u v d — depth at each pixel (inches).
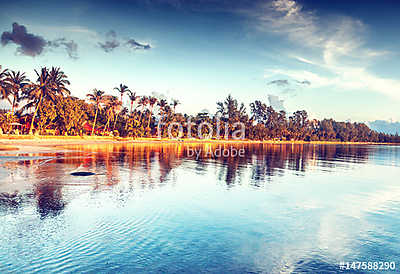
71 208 418.0
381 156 2234.3
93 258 254.7
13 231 316.8
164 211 423.8
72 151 1576.0
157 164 1084.5
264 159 1567.4
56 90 2802.7
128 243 293.9
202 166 1088.8
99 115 4116.6
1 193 503.8
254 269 248.2
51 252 264.4
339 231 364.2
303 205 502.0
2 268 231.0
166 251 278.1
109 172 810.8
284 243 315.3
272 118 7180.1
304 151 2795.3
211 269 243.4
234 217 409.7
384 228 379.9
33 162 989.2
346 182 804.0
